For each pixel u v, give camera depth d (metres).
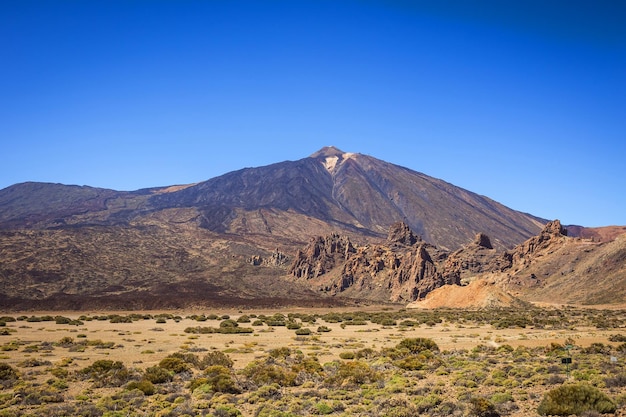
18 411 29.80
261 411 28.80
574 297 157.12
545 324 91.06
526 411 27.16
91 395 34.72
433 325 96.25
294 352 55.69
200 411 29.67
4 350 59.22
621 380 32.25
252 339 72.56
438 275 190.25
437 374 39.75
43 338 73.88
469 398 29.86
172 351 58.25
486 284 153.12
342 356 52.38
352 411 28.59
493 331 81.94
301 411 29.14
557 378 34.16
